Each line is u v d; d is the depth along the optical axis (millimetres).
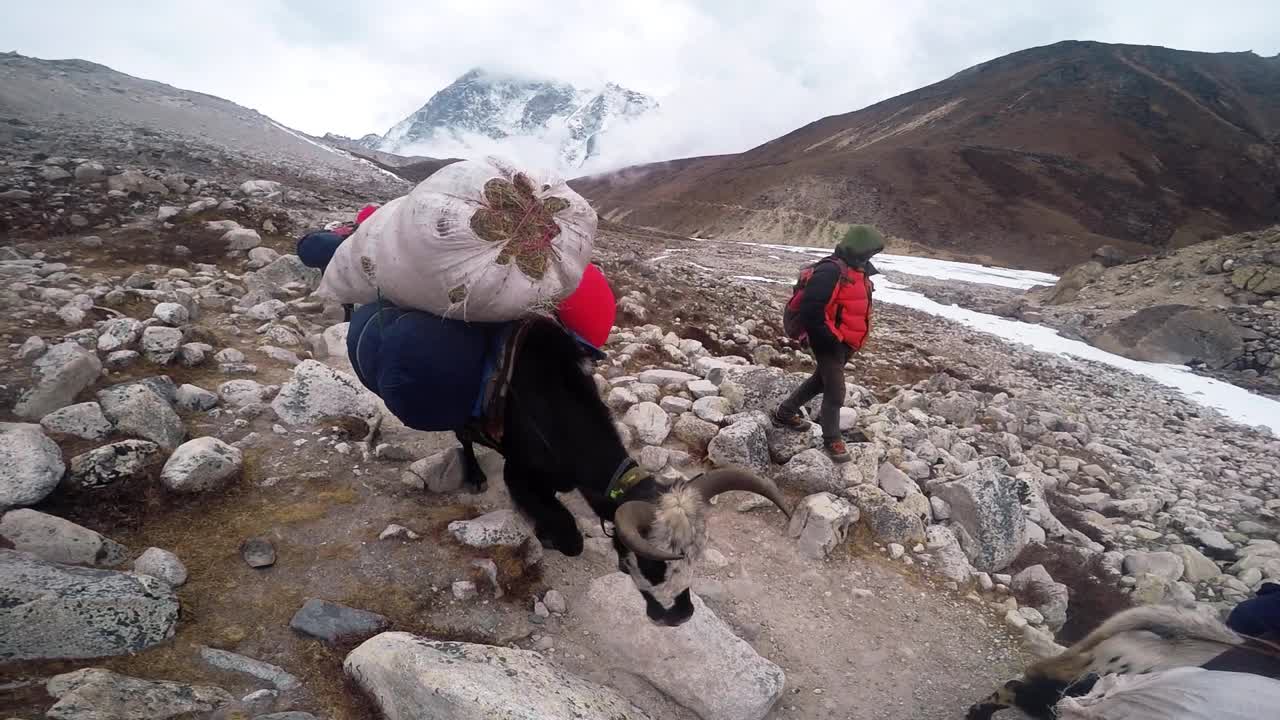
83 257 7746
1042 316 18516
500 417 3691
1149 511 7008
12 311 5875
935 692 4086
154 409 4453
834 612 4574
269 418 5062
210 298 7062
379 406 5355
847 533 5246
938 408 8648
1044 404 10266
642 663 3719
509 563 4105
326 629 3420
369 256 3861
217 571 3678
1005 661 4410
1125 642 3059
